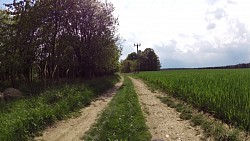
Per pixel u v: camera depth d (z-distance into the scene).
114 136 10.18
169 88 25.33
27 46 26.28
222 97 13.90
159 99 22.48
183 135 11.17
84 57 38.03
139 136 10.39
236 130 10.55
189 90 18.89
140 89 32.75
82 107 18.44
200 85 19.23
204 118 13.42
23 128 11.29
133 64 111.31
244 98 13.03
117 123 11.99
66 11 29.45
